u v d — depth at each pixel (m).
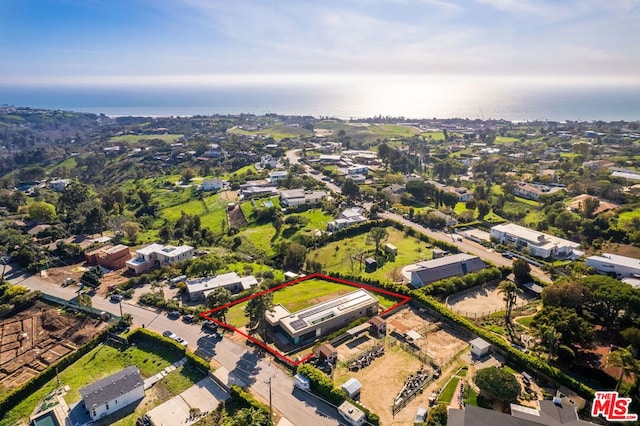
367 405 60.38
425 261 110.31
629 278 100.00
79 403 64.19
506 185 193.38
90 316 89.50
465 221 155.12
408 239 138.25
